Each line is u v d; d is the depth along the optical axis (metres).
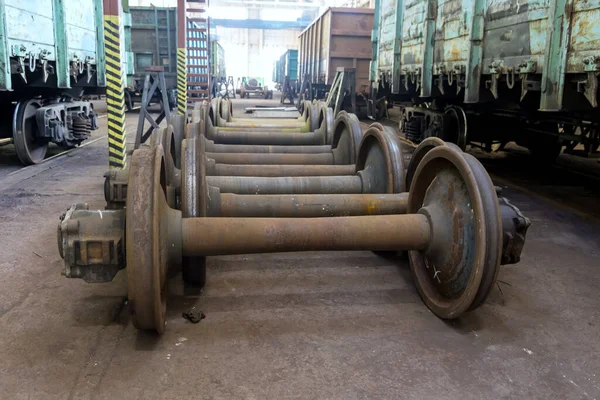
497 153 10.59
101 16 10.26
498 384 2.71
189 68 18.25
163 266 3.01
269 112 14.12
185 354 2.91
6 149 9.94
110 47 6.85
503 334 3.24
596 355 3.02
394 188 4.56
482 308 3.61
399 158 4.61
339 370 2.79
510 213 3.28
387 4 11.02
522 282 4.08
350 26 17.66
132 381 2.64
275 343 3.06
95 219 2.83
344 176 5.23
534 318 3.47
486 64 6.62
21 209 5.76
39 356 2.84
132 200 2.70
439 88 8.17
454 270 3.38
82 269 2.83
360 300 3.70
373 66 12.18
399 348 3.04
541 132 7.71
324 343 3.07
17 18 6.60
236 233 3.22
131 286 2.72
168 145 4.85
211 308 3.50
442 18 7.95
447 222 3.46
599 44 4.47
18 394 2.51
